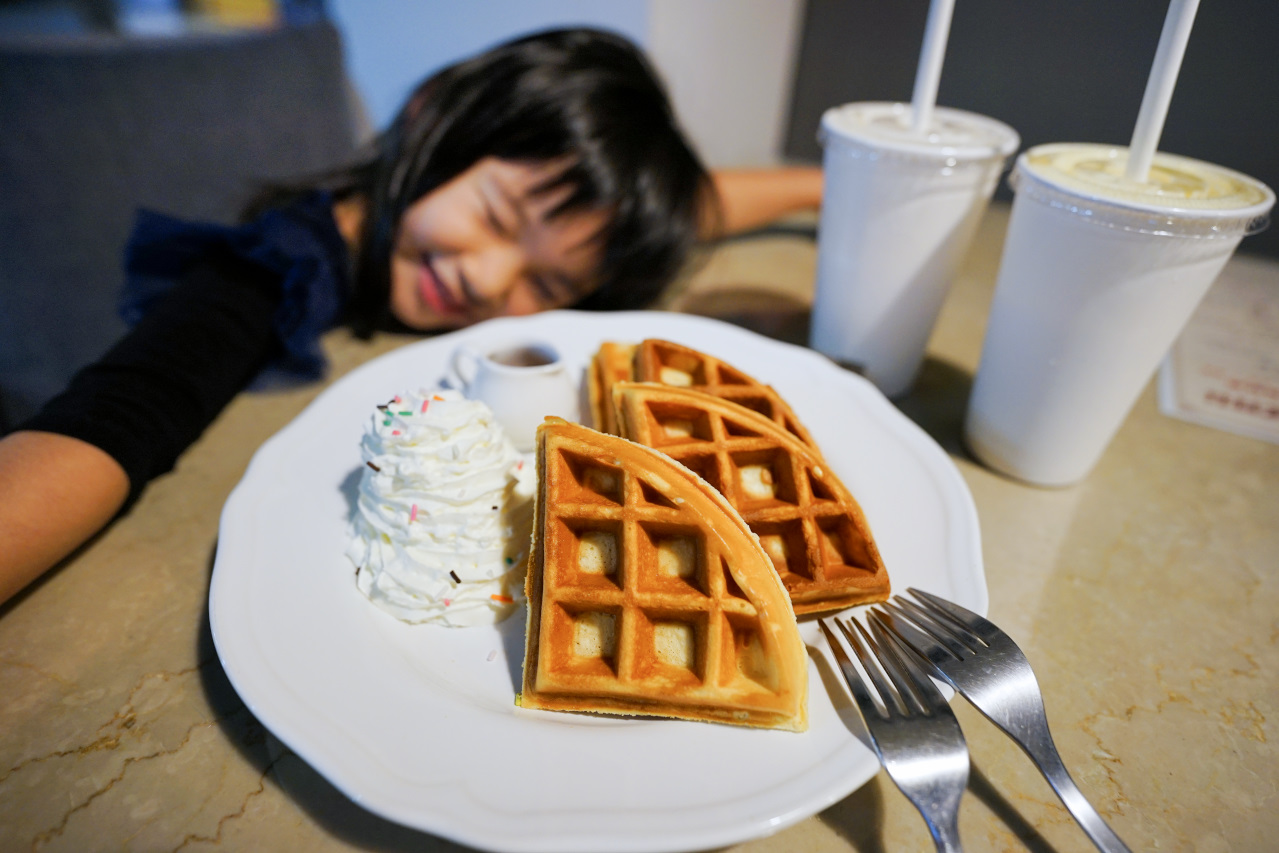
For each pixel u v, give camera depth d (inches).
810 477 11.9
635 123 20.1
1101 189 11.5
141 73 23.8
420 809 8.3
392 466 11.0
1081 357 12.7
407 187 19.8
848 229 15.4
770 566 10.2
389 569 11.0
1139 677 11.1
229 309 15.6
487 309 20.3
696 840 8.2
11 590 10.7
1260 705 10.8
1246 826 9.4
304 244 17.1
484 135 19.3
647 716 9.7
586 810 8.5
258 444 14.5
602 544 10.5
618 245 19.9
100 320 25.0
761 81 30.0
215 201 25.4
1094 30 23.9
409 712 9.4
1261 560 13.3
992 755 9.9
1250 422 16.8
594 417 13.9
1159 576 12.8
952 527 12.3
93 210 24.1
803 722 9.3
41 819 8.8
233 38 25.6
